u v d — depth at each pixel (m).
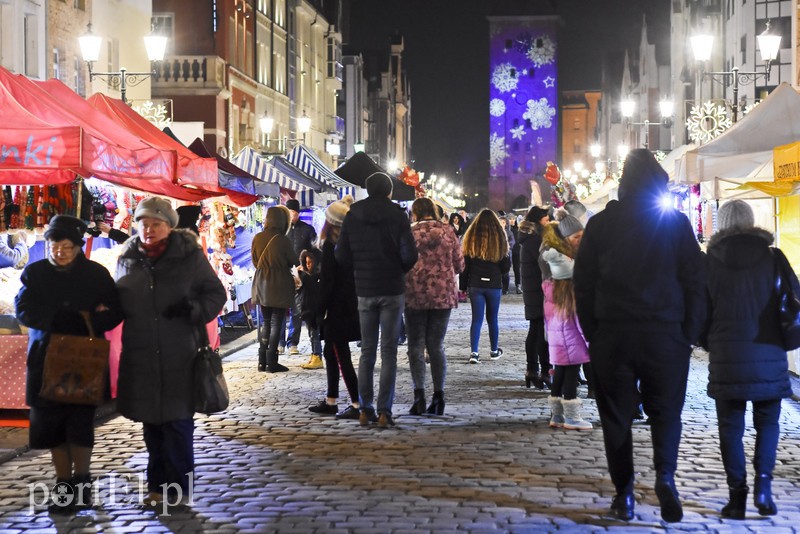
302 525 6.76
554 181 44.66
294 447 9.38
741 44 51.16
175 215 7.24
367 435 9.95
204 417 10.98
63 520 6.95
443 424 10.52
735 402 7.04
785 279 7.03
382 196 10.43
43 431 7.14
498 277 15.89
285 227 14.86
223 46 43.41
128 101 28.66
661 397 6.70
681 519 6.76
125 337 7.12
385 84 111.00
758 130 16.72
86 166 10.46
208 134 42.66
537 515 6.98
